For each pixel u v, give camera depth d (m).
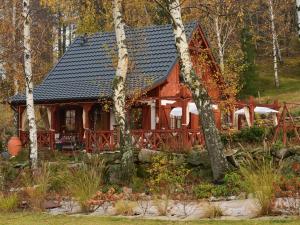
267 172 13.35
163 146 19.45
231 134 20.48
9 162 20.81
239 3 26.02
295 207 11.63
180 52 16.31
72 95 25.20
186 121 22.33
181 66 16.36
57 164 18.16
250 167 14.60
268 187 12.14
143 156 17.98
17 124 27.23
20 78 29.83
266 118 30.72
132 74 25.70
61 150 25.53
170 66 25.77
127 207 12.99
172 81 26.72
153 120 25.73
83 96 24.58
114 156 18.31
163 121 25.80
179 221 11.41
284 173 16.23
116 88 18.02
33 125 19.25
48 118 28.06
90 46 30.47
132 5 26.52
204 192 14.77
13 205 14.04
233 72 25.70
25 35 19.44
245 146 18.91
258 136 20.00
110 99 24.33
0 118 32.38
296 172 15.96
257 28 52.41
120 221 11.64
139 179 17.52
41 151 23.78
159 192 15.25
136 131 21.25
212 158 16.03
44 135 25.66
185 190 15.28
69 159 21.86
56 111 28.31
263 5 52.66
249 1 43.12
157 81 24.62
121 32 18.22
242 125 27.55
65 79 28.53
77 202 14.26
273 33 46.91
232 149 18.05
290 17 55.16
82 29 21.23
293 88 43.88
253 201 12.67
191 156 17.59
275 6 50.94
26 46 19.44
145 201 14.36
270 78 48.12
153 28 28.98
